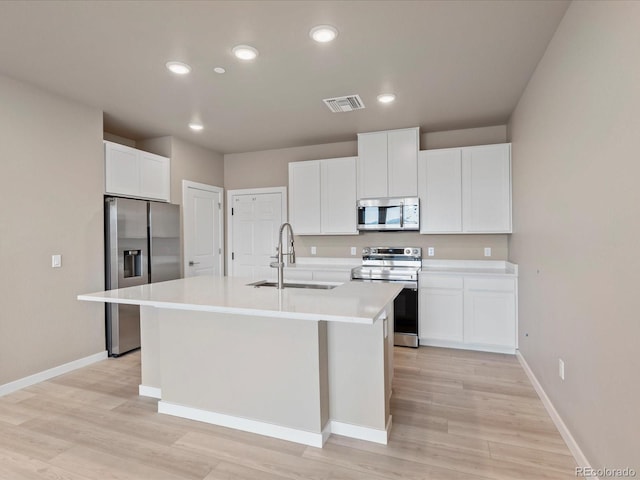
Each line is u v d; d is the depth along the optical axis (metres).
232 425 2.36
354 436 2.22
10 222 2.91
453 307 3.89
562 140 2.18
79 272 3.44
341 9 2.08
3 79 2.88
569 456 2.01
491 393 2.81
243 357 2.33
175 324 2.52
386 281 4.07
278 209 5.32
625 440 1.45
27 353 3.02
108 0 1.98
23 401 2.74
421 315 4.01
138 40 2.39
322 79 3.00
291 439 2.20
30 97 3.06
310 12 2.10
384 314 2.13
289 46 2.48
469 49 2.53
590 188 1.77
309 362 2.16
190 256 4.89
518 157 3.52
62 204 3.30
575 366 1.99
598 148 1.68
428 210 4.20
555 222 2.32
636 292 1.36
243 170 5.52
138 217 3.93
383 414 2.16
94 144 3.59
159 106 3.58
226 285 2.80
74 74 2.88
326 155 5.04
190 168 4.92
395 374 3.20
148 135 4.59
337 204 4.59
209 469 1.94
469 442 2.16
